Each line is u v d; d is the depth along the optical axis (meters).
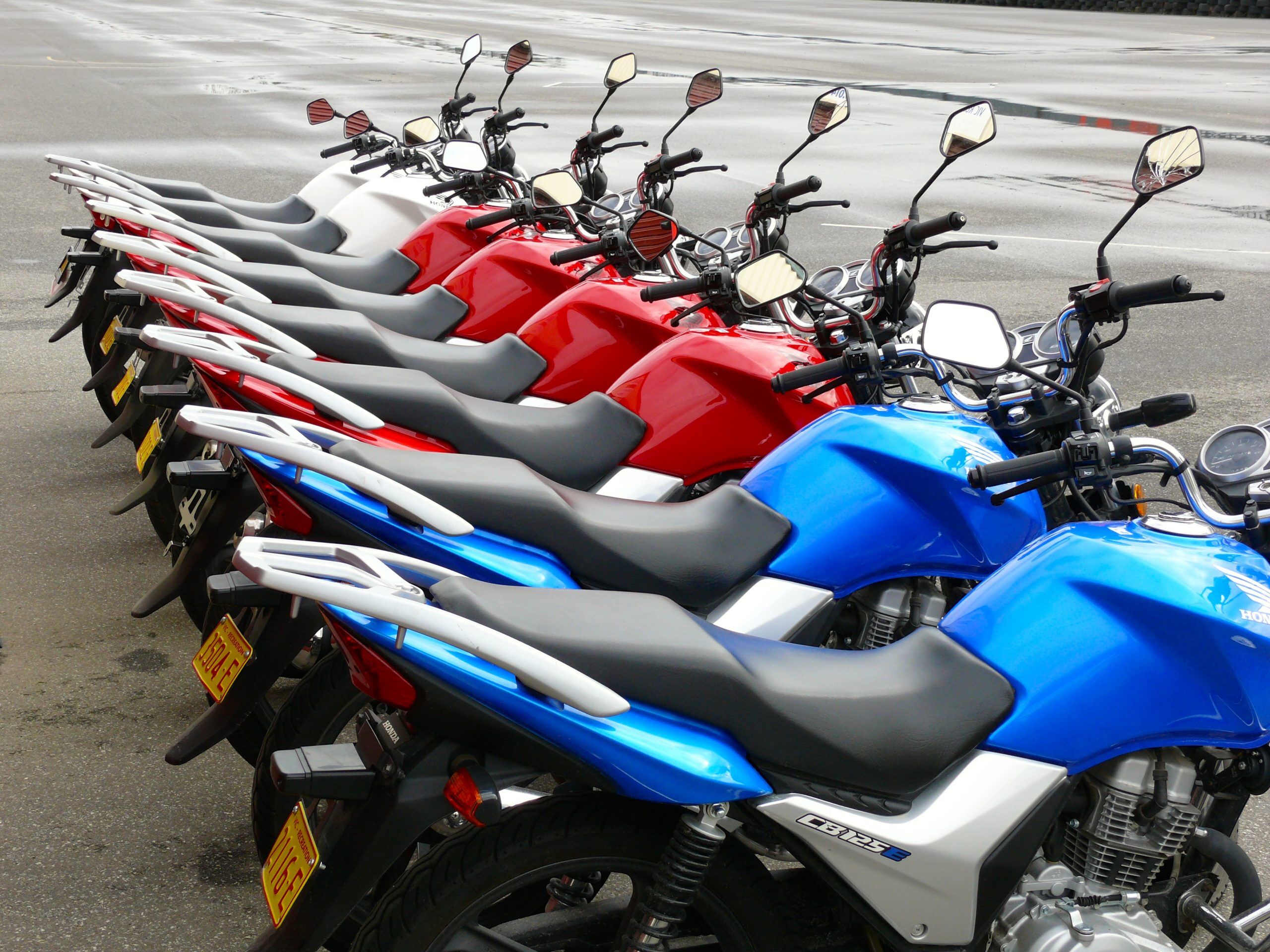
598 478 3.24
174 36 27.05
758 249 3.66
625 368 3.73
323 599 1.73
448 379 3.64
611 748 1.88
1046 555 2.16
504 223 4.82
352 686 2.54
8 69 19.92
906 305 3.07
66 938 2.68
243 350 2.90
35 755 3.35
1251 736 2.06
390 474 2.57
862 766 1.99
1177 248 10.42
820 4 45.28
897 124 16.98
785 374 2.88
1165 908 2.28
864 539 2.69
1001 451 2.73
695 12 39.19
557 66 22.34
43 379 6.45
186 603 3.18
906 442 2.68
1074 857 2.20
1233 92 21.41
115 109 15.94
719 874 2.03
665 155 4.31
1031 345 3.56
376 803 1.88
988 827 2.02
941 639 2.15
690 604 2.68
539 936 2.14
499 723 1.87
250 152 13.08
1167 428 6.27
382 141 6.34
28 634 4.00
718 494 2.79
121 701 3.66
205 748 2.56
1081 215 11.71
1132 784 2.10
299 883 1.92
